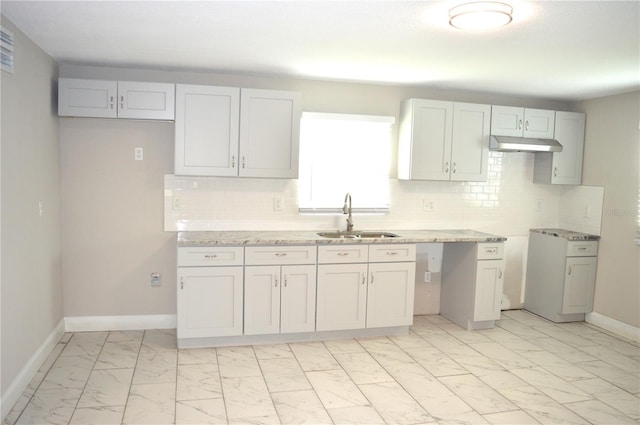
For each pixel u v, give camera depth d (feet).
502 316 16.71
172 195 14.12
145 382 10.71
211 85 14.11
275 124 13.61
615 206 15.46
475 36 9.86
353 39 10.30
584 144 16.70
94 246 13.83
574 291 15.96
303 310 13.29
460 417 9.64
